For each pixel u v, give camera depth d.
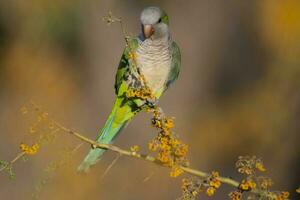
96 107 16.56
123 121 7.95
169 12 17.80
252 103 16.09
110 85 16.89
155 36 8.20
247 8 17.69
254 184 5.55
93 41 17.05
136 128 15.67
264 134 15.34
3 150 13.50
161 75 8.35
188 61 17.59
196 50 17.70
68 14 16.97
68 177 11.16
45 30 16.95
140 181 12.03
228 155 15.49
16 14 16.95
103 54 16.98
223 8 18.14
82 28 17.06
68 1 16.89
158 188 12.27
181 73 17.44
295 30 16.70
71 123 15.50
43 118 5.62
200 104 17.08
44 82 16.22
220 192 13.99
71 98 16.25
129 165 12.16
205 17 18.09
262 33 17.28
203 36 17.80
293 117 15.47
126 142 15.63
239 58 17.55
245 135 15.45
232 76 17.47
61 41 17.05
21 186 12.71
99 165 11.98
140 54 8.17
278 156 14.99
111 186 11.91
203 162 15.48
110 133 8.00
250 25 17.62
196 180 5.62
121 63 8.00
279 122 15.41
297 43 16.61
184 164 5.72
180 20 17.84
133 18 17.12
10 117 13.96
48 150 12.26
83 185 11.31
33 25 16.94
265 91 16.28
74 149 5.77
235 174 15.34
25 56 16.56
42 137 5.60
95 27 17.03
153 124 5.91
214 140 15.59
